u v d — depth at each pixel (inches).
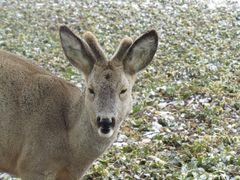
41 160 426.0
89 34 424.8
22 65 442.0
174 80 904.3
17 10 1378.0
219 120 696.4
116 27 1282.0
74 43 418.9
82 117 421.7
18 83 432.8
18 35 1129.4
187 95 802.8
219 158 567.8
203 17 1465.3
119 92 403.9
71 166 432.5
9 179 521.0
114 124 395.2
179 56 1063.6
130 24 1321.4
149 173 536.4
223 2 1707.7
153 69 943.0
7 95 430.3
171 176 527.5
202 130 667.4
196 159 564.1
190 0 1711.4
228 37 1256.8
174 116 715.4
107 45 1097.4
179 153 588.1
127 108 413.1
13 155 436.5
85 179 522.6
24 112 429.1
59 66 931.3
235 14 1512.1
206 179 519.5
